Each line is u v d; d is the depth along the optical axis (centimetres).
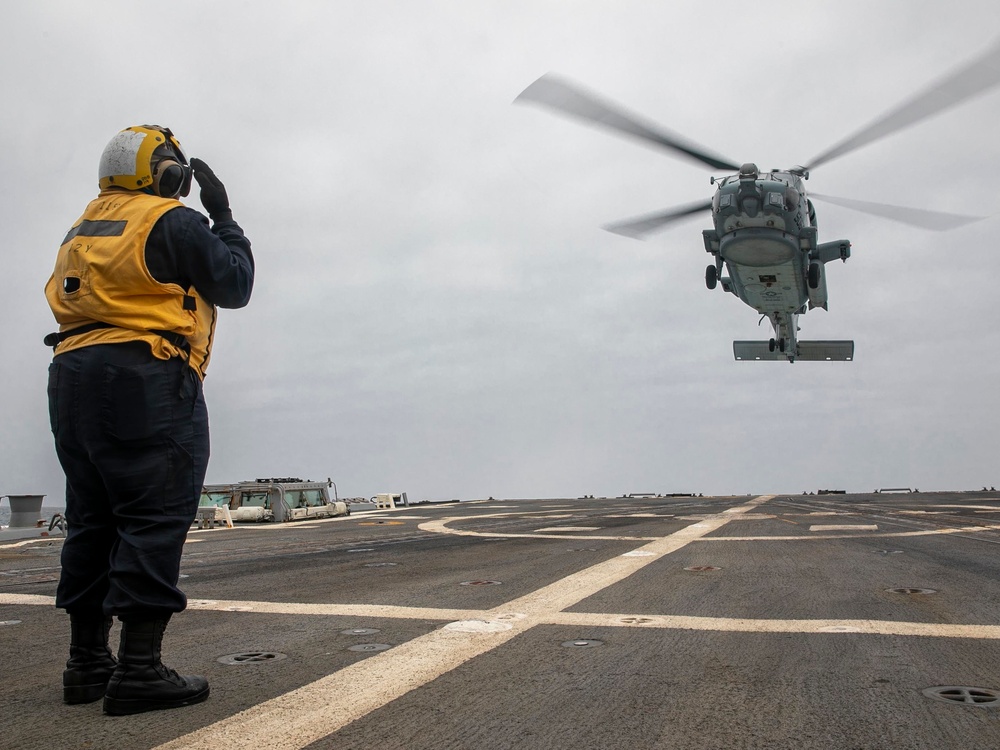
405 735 262
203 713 289
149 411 304
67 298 307
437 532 1342
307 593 602
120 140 331
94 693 313
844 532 1121
